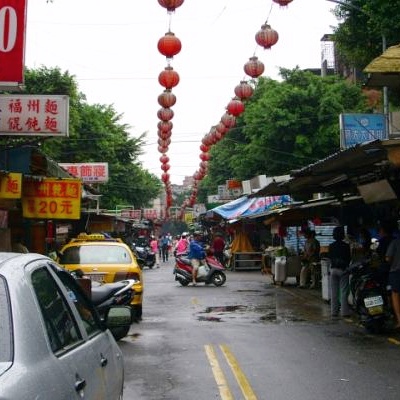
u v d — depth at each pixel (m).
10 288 3.13
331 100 34.44
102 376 4.09
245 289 21.70
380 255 12.52
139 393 7.45
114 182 46.50
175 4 10.02
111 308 5.22
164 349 10.29
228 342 10.93
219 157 51.22
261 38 11.66
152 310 15.75
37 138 12.32
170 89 13.33
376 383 7.90
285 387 7.72
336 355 9.70
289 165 36.06
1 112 11.68
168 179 30.20
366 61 23.47
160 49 11.90
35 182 12.68
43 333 3.16
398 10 17.80
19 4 9.88
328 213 22.17
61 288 4.09
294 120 34.72
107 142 40.91
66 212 12.71
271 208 28.91
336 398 7.20
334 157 11.13
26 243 17.64
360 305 11.87
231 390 7.59
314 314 14.70
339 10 22.09
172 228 106.06
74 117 35.44
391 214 16.09
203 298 18.67
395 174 13.13
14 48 9.87
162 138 16.30
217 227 46.84
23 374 2.75
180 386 7.80
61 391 3.01
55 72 34.19
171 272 33.19
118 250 13.93
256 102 38.31
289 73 37.81
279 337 11.44
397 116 16.00
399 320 11.11
